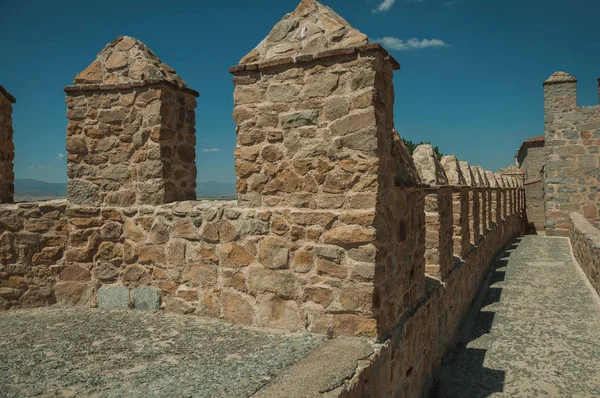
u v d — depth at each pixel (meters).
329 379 3.13
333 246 4.16
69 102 5.50
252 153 4.55
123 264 5.31
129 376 3.37
